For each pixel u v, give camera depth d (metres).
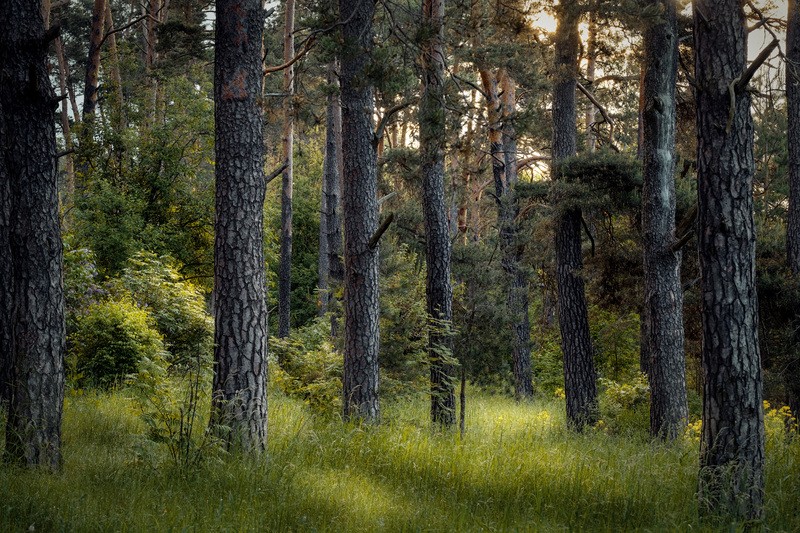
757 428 6.97
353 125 11.34
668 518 6.70
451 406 13.52
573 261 16.39
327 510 6.50
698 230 7.20
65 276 14.80
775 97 12.88
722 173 7.00
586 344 16.16
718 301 7.02
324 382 13.17
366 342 11.34
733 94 6.76
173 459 7.64
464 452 8.92
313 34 11.28
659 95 13.46
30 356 7.20
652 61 13.45
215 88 8.70
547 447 10.20
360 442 8.92
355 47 10.16
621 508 7.17
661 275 13.70
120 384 13.51
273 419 10.67
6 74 7.20
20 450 7.09
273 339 16.41
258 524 5.87
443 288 13.60
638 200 16.28
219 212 8.60
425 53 10.80
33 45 7.23
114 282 16.47
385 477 7.90
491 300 14.66
